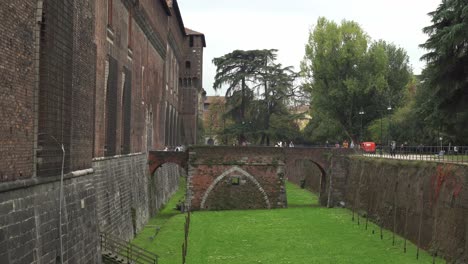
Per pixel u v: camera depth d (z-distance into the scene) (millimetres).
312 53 80938
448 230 33406
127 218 40406
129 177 43094
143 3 50125
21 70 16672
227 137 89125
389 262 33312
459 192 32594
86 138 25219
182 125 102062
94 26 27797
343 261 34219
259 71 86812
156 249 38156
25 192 16984
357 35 78250
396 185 43531
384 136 79562
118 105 39031
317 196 72938
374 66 78812
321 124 85438
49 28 18547
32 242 17281
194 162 59031
